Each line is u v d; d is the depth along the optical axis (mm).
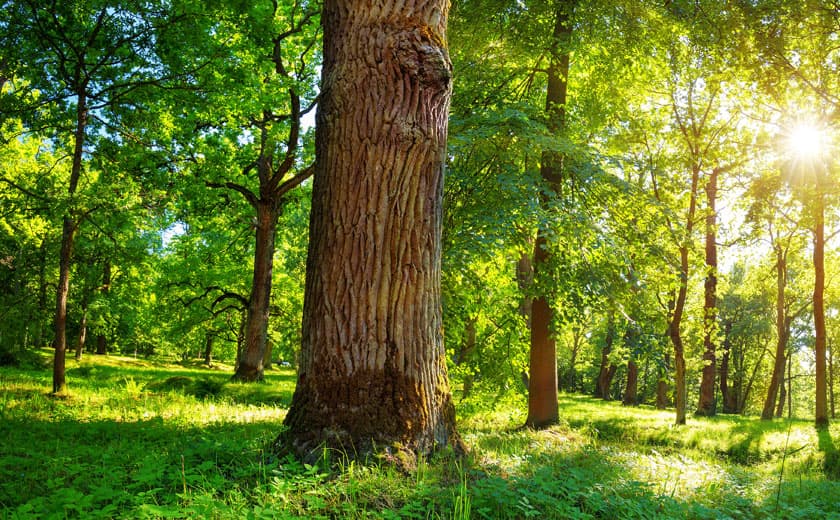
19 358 22234
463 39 13289
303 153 21609
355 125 5172
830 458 12406
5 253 22375
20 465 4824
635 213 13609
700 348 18766
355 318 5004
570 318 13516
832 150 16969
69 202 12188
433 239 5281
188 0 12727
